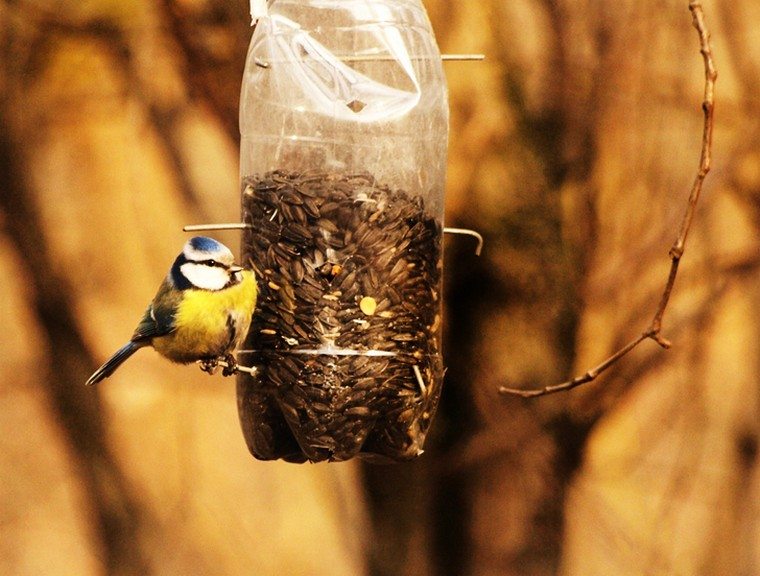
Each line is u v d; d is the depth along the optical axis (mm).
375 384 7910
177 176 13680
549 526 12820
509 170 12211
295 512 15898
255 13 7758
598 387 12766
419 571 13047
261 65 8133
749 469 14945
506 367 12398
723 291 13742
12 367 18812
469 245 12266
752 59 13805
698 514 15055
